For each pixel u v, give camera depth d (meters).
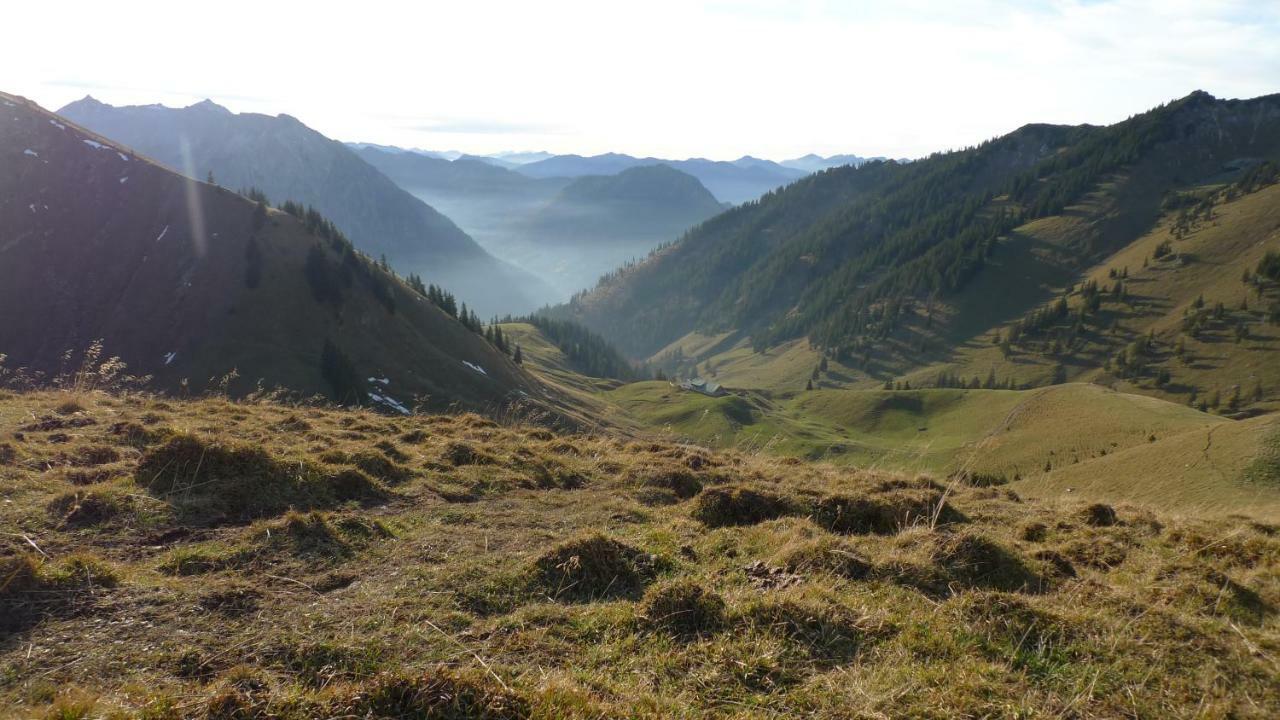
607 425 137.50
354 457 10.93
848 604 6.82
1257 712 5.25
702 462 14.13
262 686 4.99
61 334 122.12
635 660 5.78
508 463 12.47
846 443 128.75
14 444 9.62
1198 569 8.22
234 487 9.07
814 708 5.17
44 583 6.18
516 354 184.38
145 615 5.98
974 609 6.73
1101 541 9.54
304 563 7.36
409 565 7.54
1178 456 69.31
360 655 5.61
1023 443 115.75
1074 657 6.04
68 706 4.50
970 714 5.13
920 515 10.48
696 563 8.28
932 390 168.88
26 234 132.00
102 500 8.13
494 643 5.98
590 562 7.56
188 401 15.24
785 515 10.28
